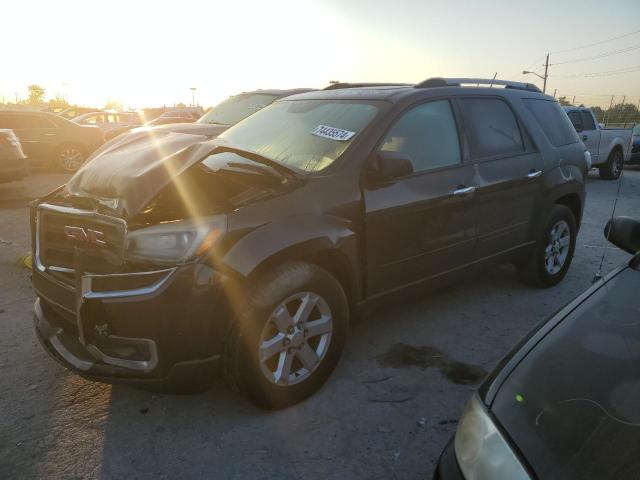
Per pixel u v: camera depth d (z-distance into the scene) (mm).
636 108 23875
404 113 3650
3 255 5887
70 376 3410
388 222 3412
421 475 2590
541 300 4789
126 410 3066
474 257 4141
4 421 2951
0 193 10117
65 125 13531
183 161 2869
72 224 2938
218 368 2805
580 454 1481
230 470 2605
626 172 15859
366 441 2824
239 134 4113
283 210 2926
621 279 2156
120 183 2840
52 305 3084
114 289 2633
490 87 4504
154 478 2553
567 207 5078
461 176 3893
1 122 12812
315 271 2988
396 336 4020
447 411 3096
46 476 2555
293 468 2625
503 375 1838
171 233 2613
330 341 3168
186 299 2578
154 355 2617
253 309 2758
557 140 5008
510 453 1539
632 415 1562
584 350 1831
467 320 4332
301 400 3135
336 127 3611
